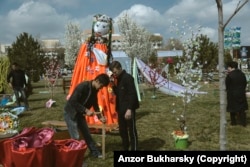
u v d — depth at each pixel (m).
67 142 5.86
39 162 5.18
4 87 23.14
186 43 9.91
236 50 30.42
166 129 10.85
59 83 41.28
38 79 45.22
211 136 9.66
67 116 7.14
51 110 16.59
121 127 7.47
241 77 10.84
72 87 10.86
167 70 23.56
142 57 45.03
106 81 7.16
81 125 7.35
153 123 11.98
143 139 9.42
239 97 10.81
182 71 9.86
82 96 7.13
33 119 13.92
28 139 5.43
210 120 12.26
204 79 34.88
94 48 10.89
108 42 11.10
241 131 10.14
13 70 16.19
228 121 11.78
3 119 7.69
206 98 20.09
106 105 10.30
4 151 5.47
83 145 5.68
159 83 22.89
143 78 30.34
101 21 10.89
